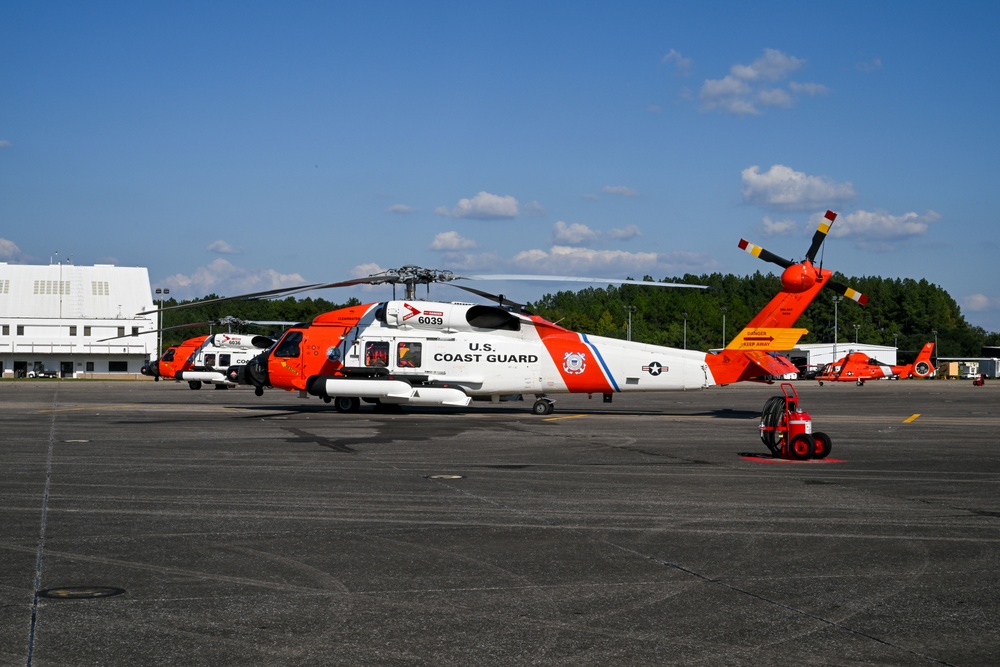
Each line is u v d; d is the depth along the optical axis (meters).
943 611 7.32
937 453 18.83
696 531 10.38
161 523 10.72
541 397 30.62
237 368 31.19
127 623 6.87
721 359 29.77
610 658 6.18
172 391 53.00
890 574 8.48
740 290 185.62
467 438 21.30
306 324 31.03
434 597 7.63
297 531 10.30
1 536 9.95
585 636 6.64
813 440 17.30
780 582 8.17
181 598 7.55
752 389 67.56
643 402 42.59
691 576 8.37
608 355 29.64
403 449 18.86
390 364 29.84
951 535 10.22
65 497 12.53
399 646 6.39
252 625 6.84
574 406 37.03
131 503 12.09
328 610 7.24
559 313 143.00
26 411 31.41
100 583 8.01
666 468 16.00
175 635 6.60
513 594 7.74
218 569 8.53
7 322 100.19
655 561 8.94
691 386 29.73
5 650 6.24
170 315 141.12
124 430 23.08
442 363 29.80
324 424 25.19
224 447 19.08
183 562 8.80
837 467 16.31
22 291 106.31
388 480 14.32
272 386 30.97
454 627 6.82
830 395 54.44
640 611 7.27
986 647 6.45
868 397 51.06
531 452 18.42
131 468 15.59
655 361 29.72
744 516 11.33
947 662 6.15
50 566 8.61
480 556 9.12
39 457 17.12
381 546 9.55
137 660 6.07
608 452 18.48
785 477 14.91
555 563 8.84
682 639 6.59
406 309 29.81
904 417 31.11
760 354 29.41
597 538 9.98
